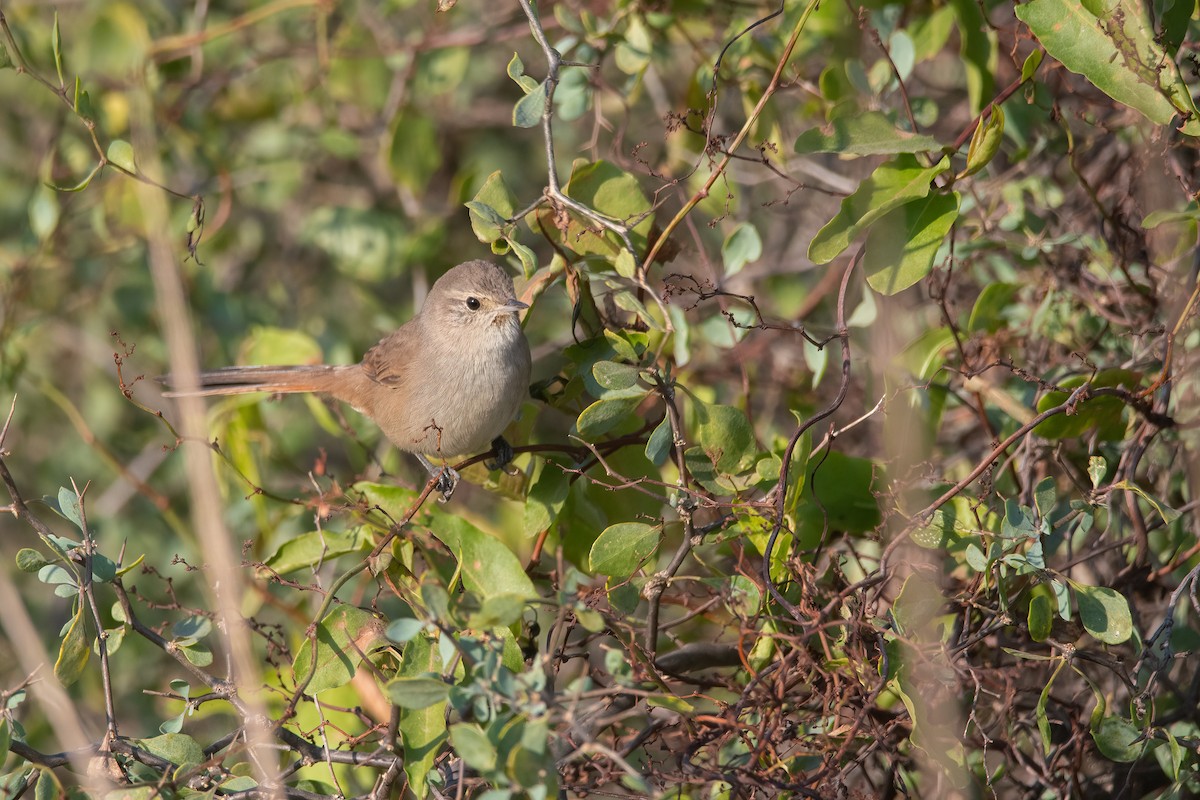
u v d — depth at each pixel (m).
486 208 8.84
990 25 10.07
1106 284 10.60
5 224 15.93
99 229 14.46
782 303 13.44
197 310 15.11
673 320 10.32
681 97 13.96
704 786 8.44
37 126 15.80
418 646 8.00
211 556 8.27
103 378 15.53
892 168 8.56
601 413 8.73
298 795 8.18
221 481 12.20
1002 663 9.28
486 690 6.73
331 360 14.12
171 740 8.19
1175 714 9.16
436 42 14.11
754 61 11.56
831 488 9.88
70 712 8.12
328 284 16.69
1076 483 9.34
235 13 15.68
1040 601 8.18
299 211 16.55
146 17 15.16
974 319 10.56
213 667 12.87
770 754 7.98
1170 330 9.34
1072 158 10.03
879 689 7.71
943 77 13.27
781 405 12.55
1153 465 10.19
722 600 8.76
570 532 10.09
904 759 8.98
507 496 10.91
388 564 9.09
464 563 8.98
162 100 14.41
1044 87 10.71
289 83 15.61
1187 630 9.21
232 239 16.33
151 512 14.77
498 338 10.80
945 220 8.52
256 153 15.79
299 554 9.81
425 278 14.93
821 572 9.01
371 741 8.98
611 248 9.64
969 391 10.27
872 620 7.93
